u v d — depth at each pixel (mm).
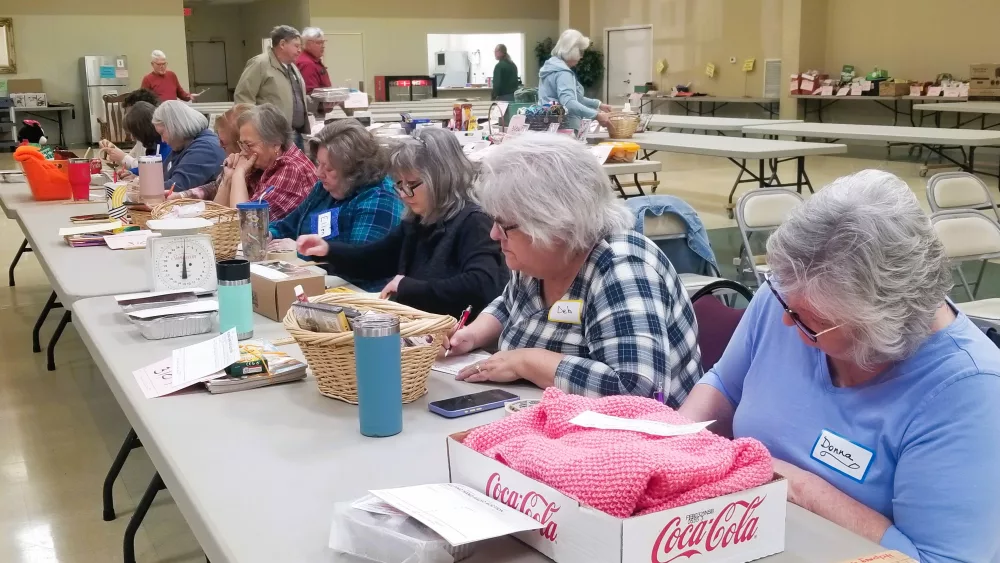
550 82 6863
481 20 17203
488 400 1578
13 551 2527
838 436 1282
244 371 1694
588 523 928
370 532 1018
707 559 957
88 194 4285
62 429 3426
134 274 2613
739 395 1597
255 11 19078
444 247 2391
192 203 2912
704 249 3330
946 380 1170
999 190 8312
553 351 1745
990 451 1132
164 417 1539
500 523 988
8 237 7320
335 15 16328
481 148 5266
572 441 1095
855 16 12359
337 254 2703
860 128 7773
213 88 20219
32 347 4434
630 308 1616
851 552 1043
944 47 11242
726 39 14203
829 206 1141
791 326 1318
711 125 8516
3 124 14273
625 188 9211
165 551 2516
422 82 16250
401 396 1470
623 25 16297
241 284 1960
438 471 1293
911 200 1142
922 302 1125
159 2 15195
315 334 1560
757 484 997
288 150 3760
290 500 1201
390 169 2426
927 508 1157
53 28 14617
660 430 1088
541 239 1606
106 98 12258
